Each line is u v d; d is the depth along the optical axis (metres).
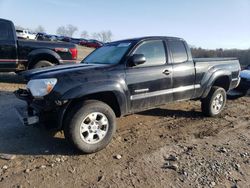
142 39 5.26
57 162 4.13
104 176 3.80
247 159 4.49
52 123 4.44
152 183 3.67
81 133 4.31
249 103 8.73
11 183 3.54
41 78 4.29
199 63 6.09
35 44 9.16
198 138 5.34
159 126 5.91
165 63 5.48
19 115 4.56
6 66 8.84
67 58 9.71
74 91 4.21
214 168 4.12
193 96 6.10
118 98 4.70
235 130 5.92
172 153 4.59
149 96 5.18
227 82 6.99
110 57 5.21
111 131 4.58
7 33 8.73
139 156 4.43
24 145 4.66
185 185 3.65
